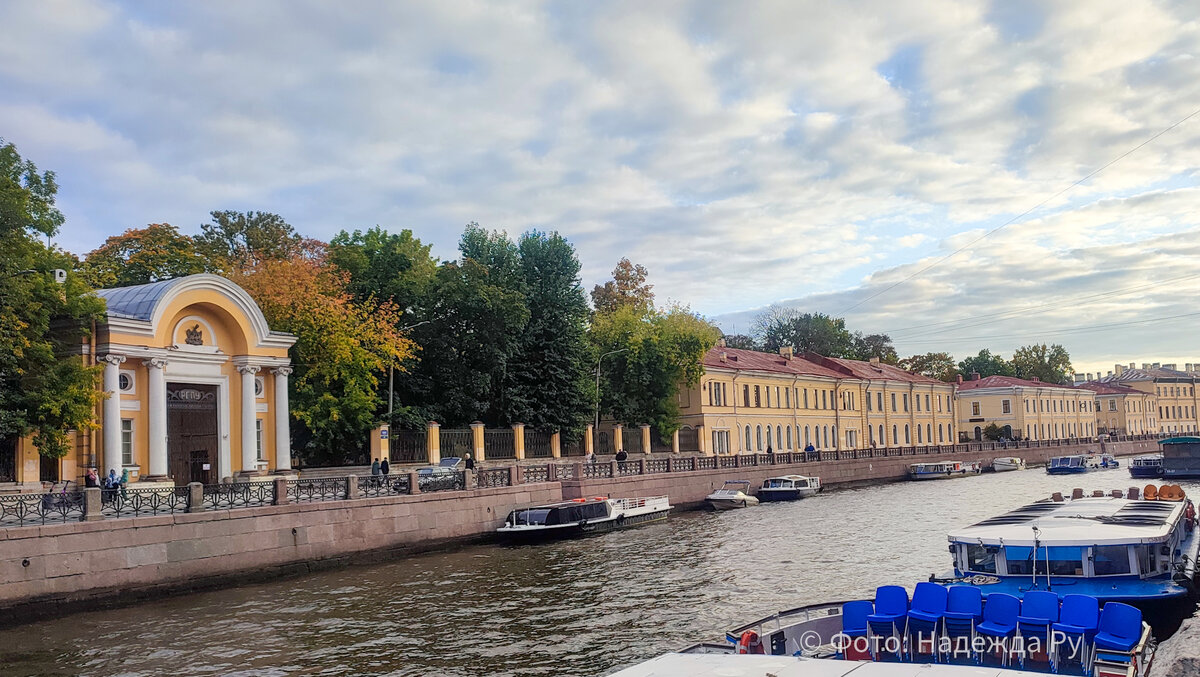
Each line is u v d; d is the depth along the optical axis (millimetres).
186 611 21234
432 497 31734
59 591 20688
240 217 54281
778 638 13141
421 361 50031
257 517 25484
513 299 49281
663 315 63625
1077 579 16062
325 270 47594
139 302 33062
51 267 30094
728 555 28656
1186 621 8219
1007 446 84875
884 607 13461
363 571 27234
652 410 61969
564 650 17172
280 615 20719
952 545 17266
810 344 109812
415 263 52375
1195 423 139000
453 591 23500
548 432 51188
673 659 9328
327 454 43562
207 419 35062
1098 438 102188
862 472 65188
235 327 35875
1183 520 21500
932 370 118875
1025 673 8070
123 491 23406
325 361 42094
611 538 34500
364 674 15938
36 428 27375
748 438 67938
